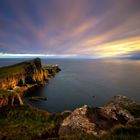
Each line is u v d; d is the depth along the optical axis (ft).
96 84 419.54
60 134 51.52
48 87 384.27
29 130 72.90
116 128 41.78
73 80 484.74
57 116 100.99
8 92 206.69
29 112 110.73
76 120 56.59
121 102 89.25
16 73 372.79
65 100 274.57
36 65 471.21
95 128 52.80
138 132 38.11
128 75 616.39
